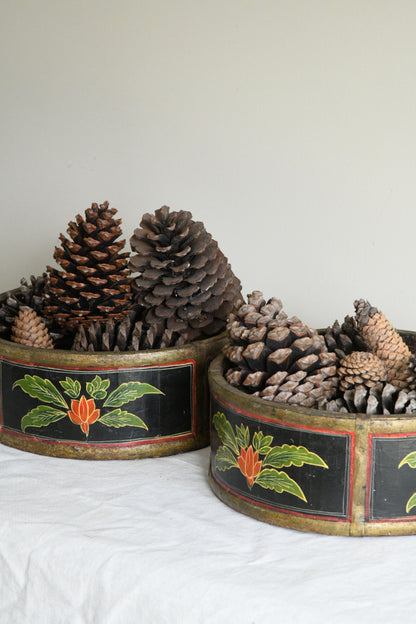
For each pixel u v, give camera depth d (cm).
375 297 124
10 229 141
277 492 69
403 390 68
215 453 76
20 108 135
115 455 82
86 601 66
